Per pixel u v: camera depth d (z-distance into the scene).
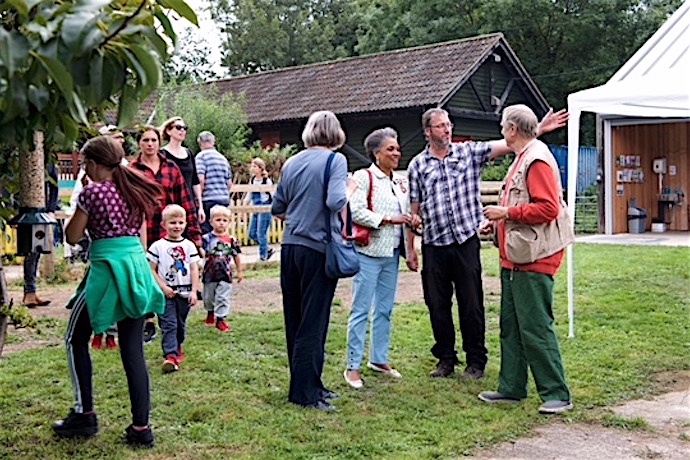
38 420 5.16
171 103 24.62
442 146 6.19
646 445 4.86
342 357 6.93
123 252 4.50
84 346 4.82
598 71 34.78
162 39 2.66
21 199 4.42
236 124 22.30
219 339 7.47
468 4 36.38
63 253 13.02
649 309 9.20
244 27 51.34
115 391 5.74
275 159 21.59
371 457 4.61
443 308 6.30
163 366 6.28
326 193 5.32
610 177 20.61
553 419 5.33
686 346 7.38
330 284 5.48
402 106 22.95
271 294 10.58
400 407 5.57
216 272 7.81
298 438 4.90
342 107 24.41
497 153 6.25
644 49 12.24
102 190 4.47
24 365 6.56
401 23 37.56
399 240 6.29
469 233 6.16
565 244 5.40
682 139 21.50
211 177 10.70
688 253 14.86
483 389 6.02
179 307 6.53
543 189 5.23
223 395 5.72
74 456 4.55
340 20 52.75
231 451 4.66
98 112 3.87
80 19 2.33
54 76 2.36
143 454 4.59
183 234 7.12
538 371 5.46
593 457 4.66
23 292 10.54
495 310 9.24
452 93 22.75
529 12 34.53
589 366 6.64
